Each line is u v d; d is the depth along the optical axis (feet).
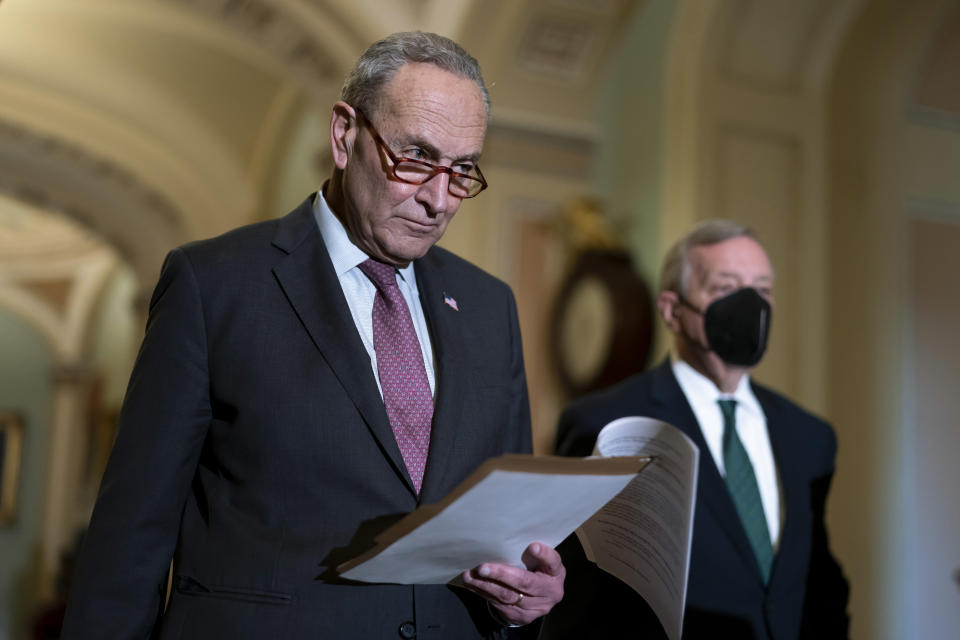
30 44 24.54
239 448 4.88
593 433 7.68
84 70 25.76
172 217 30.22
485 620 5.20
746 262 7.96
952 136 17.79
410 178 4.89
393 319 5.33
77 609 4.59
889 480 16.37
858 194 17.08
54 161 28.40
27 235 42.14
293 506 4.80
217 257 5.15
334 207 5.46
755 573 7.20
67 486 43.88
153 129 27.78
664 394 7.88
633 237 16.83
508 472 4.06
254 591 4.63
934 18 16.66
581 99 18.21
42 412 44.78
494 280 6.19
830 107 17.20
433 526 4.19
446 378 5.29
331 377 4.98
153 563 4.74
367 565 4.40
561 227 17.54
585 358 16.51
